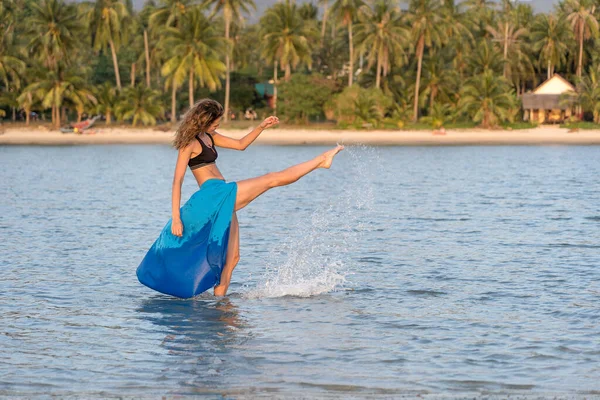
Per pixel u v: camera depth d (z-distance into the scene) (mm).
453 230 14523
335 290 9250
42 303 8594
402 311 8211
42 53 73125
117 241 13180
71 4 74125
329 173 32656
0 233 14125
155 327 7598
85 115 84188
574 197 21109
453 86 77812
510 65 83625
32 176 30750
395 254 11805
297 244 12875
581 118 79875
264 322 7766
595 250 12094
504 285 9492
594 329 7434
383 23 73188
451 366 6352
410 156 46000
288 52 74375
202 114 8289
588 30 84000
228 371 6266
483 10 93250
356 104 70750
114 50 79938
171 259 8492
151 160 42875
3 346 6961
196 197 8438
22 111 80938
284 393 5742
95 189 24516
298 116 75500
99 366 6402
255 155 48906
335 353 6719
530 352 6715
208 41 69250
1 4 77000
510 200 20312
